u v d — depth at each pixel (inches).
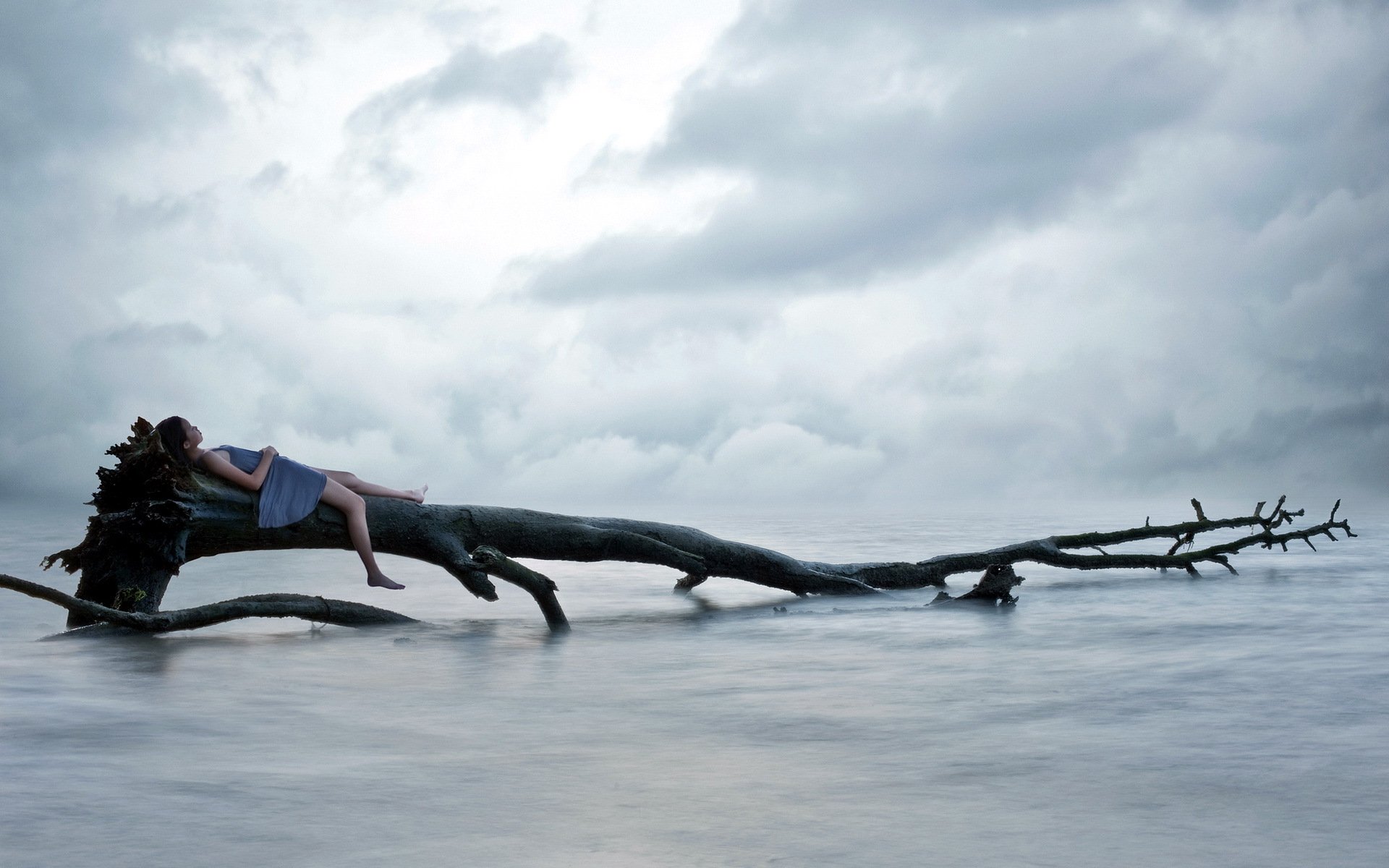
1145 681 180.4
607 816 102.0
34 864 87.1
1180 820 99.0
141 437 282.8
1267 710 153.6
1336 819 99.2
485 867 86.9
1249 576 421.4
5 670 202.8
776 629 277.7
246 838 94.7
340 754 130.0
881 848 91.4
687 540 357.7
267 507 289.1
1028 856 89.0
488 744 136.2
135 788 112.0
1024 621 281.6
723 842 93.3
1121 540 424.8
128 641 254.2
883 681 186.9
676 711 159.3
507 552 325.4
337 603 285.3
